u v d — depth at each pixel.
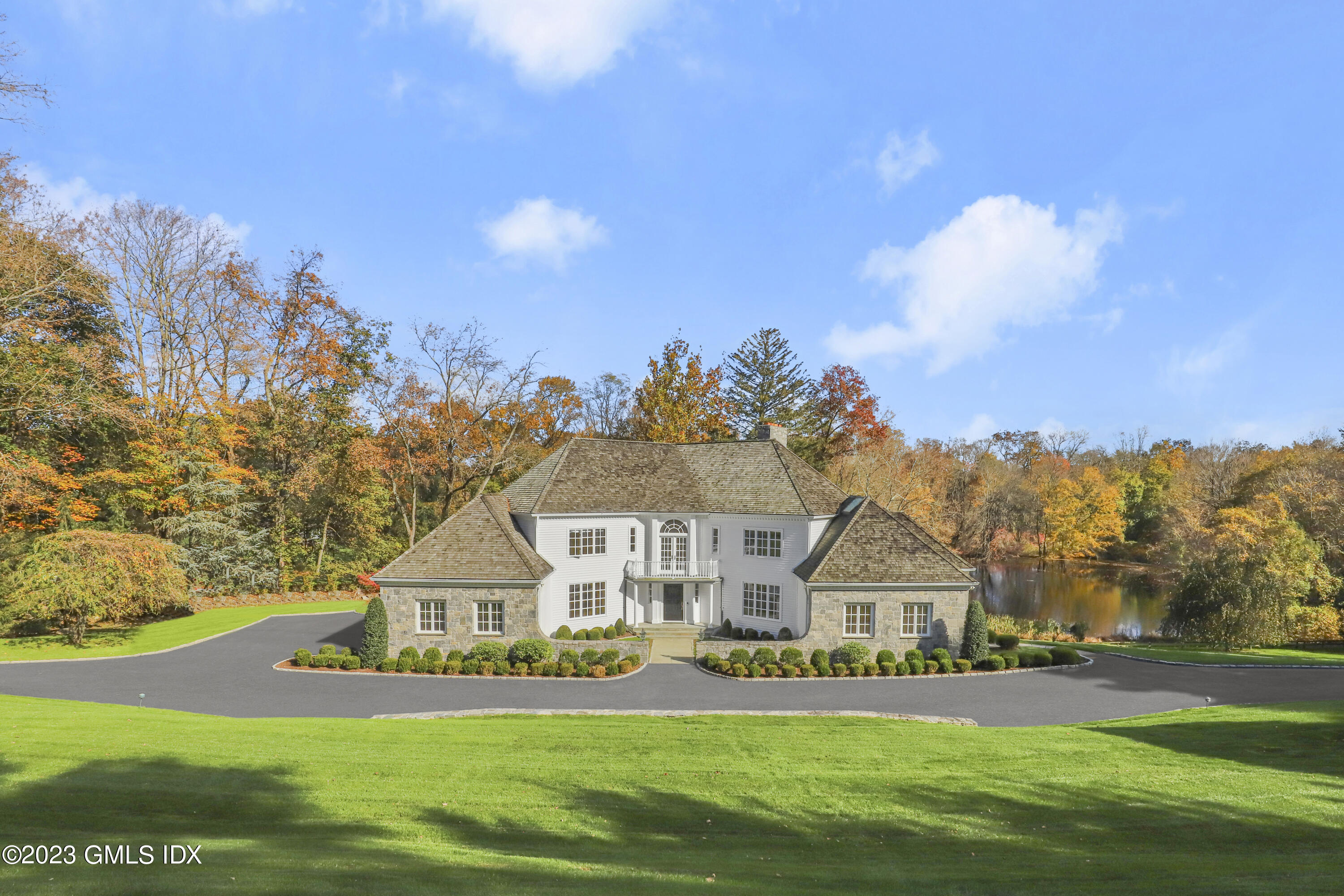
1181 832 12.62
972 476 81.50
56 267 33.69
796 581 33.50
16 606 30.47
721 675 28.23
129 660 29.61
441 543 31.36
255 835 11.88
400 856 10.81
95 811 12.85
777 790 14.94
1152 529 77.50
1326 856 11.44
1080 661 30.45
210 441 44.59
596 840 12.12
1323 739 18.62
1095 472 81.06
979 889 9.98
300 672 27.94
